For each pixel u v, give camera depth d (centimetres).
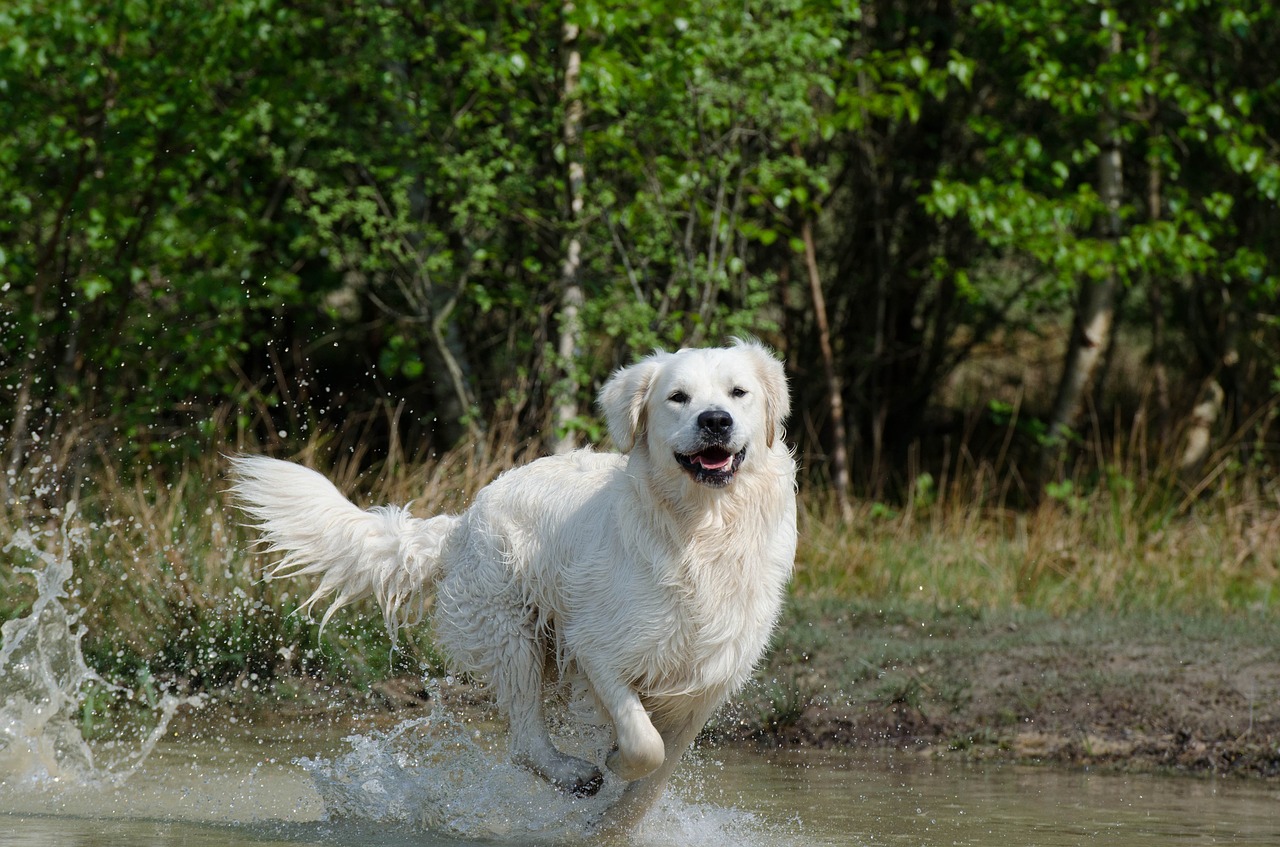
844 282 1717
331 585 672
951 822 637
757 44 1188
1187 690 870
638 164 1248
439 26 1303
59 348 1451
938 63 1614
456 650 633
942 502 1336
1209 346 1656
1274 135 1600
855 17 1274
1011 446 1717
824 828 621
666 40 1216
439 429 1558
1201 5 1488
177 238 1439
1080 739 832
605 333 1365
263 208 1606
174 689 893
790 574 588
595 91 1215
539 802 611
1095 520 1259
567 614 591
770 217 1534
